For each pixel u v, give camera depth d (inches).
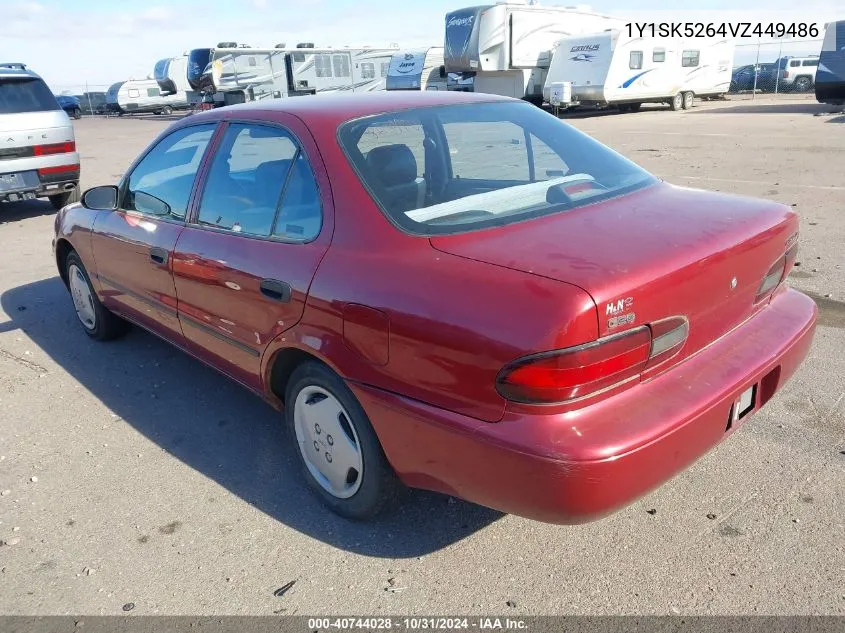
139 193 157.5
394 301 91.6
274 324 112.5
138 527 115.0
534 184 113.0
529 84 994.1
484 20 916.6
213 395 161.8
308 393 113.6
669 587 95.4
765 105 1011.9
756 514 108.5
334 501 115.0
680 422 84.8
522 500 83.7
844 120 700.7
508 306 81.6
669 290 85.0
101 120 1539.1
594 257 86.1
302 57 1175.0
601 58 912.3
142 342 196.7
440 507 116.0
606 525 108.7
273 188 117.1
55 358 188.5
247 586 100.6
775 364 100.1
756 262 100.0
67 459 137.0
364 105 121.3
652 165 456.1
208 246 127.8
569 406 80.7
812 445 125.6
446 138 119.0
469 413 86.5
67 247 199.0
